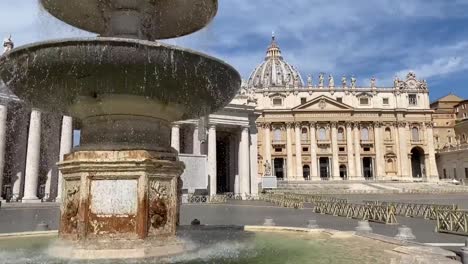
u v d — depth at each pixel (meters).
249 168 47.44
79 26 9.09
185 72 6.80
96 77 6.69
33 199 34.50
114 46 6.20
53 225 17.11
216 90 7.62
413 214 23.27
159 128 7.97
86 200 7.23
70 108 7.80
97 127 7.68
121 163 7.24
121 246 7.04
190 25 9.10
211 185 43.47
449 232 14.97
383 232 15.09
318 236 10.09
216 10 8.47
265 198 42.16
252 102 50.22
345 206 23.03
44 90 7.18
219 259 7.06
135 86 6.93
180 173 8.16
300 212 26.34
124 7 7.96
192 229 11.70
